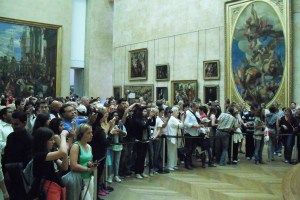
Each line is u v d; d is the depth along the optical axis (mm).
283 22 14281
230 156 10508
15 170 4055
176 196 6895
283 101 14211
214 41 17625
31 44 22031
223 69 17109
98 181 6473
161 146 9219
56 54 23047
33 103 9234
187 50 19125
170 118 9492
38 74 22219
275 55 14594
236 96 16297
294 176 5090
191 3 19031
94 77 26016
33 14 22266
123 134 7711
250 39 15680
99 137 6203
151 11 21828
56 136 4633
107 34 26844
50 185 4078
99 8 26438
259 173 9164
